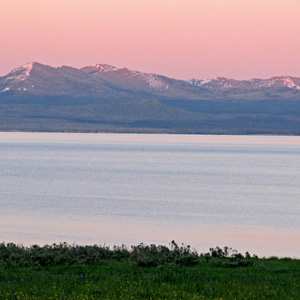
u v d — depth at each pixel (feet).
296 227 452.76
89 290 156.15
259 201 642.63
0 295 148.66
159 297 151.23
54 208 557.33
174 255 215.72
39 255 201.05
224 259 225.15
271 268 204.03
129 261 209.67
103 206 579.48
